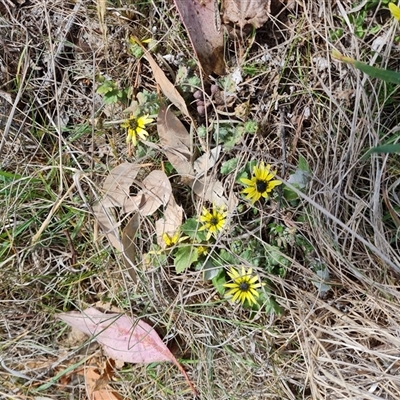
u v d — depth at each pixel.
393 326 0.50
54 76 0.53
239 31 0.50
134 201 0.53
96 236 0.53
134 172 0.53
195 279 0.52
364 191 0.50
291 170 0.51
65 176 0.56
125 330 0.53
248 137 0.52
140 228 0.54
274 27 0.50
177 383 0.54
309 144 0.51
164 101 0.52
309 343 0.51
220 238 0.51
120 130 0.55
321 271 0.50
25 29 0.54
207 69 0.51
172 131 0.51
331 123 0.50
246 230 0.52
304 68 0.51
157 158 0.53
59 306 0.56
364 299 0.51
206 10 0.48
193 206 0.54
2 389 0.54
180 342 0.54
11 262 0.56
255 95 0.51
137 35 0.53
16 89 0.55
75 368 0.54
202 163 0.52
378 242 0.49
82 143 0.56
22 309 0.56
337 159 0.50
